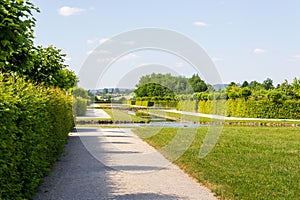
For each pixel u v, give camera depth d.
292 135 18.97
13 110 4.80
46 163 7.38
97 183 8.02
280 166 10.05
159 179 8.52
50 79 13.48
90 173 9.08
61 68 14.64
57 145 10.23
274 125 27.83
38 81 13.30
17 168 5.41
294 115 35.00
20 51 5.54
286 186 7.79
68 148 13.62
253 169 9.57
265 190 7.41
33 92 7.32
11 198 4.85
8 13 4.36
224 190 7.35
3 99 4.89
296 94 38.06
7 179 4.72
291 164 10.36
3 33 4.31
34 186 6.12
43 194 6.99
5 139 4.50
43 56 13.63
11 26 4.34
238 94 37.19
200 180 8.28
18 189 5.21
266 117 35.34
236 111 36.88
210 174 8.88
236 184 7.87
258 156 11.73
